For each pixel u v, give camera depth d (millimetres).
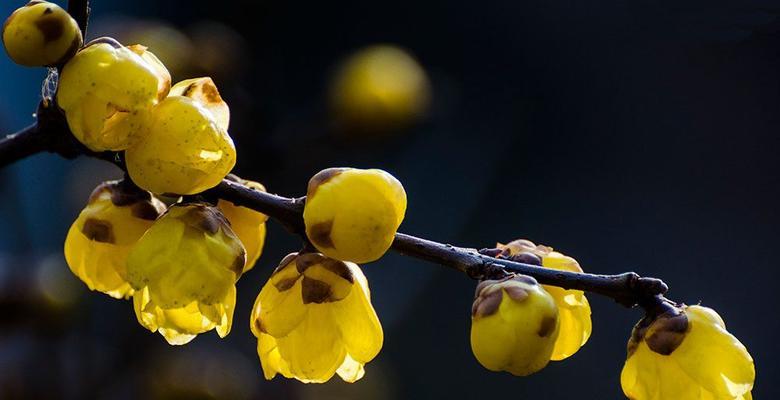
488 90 944
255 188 490
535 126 1001
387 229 462
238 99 671
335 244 462
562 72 965
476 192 818
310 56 908
